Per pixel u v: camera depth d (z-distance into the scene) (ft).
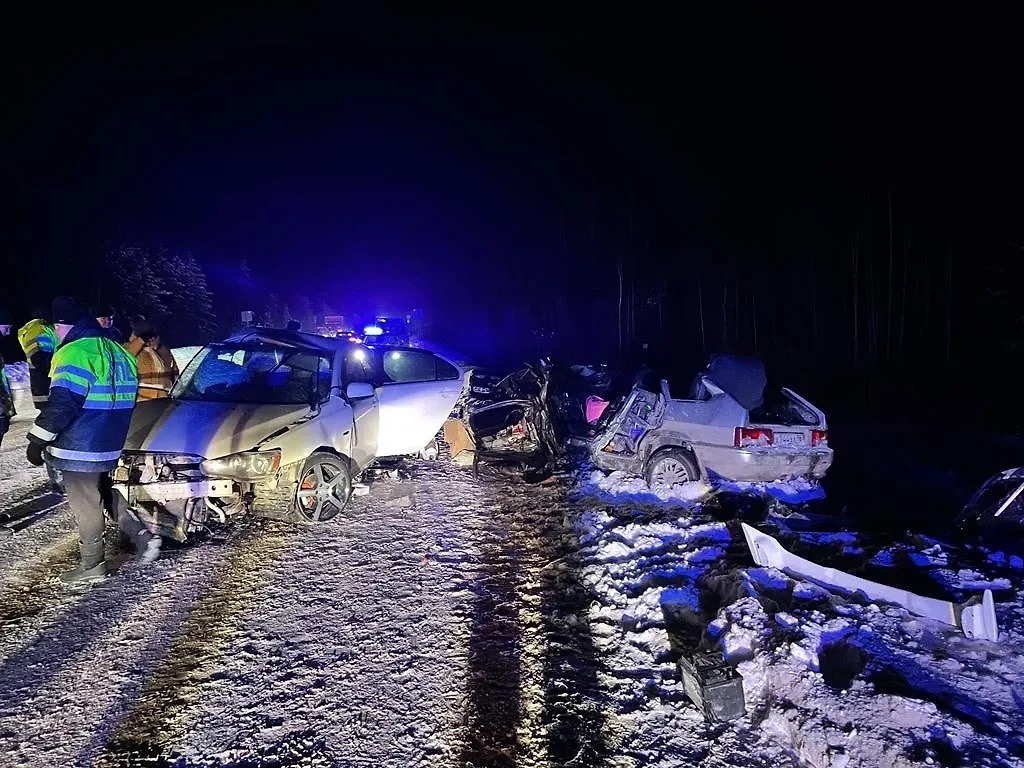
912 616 13.42
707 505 21.86
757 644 12.10
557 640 13.43
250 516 20.86
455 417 28.84
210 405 20.07
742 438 22.88
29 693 11.97
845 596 14.52
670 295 113.70
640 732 10.60
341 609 14.89
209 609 14.94
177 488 17.44
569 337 127.75
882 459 30.81
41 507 22.04
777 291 96.27
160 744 10.61
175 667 12.69
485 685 11.98
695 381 24.53
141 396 24.90
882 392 51.78
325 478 20.83
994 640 12.42
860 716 10.04
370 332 86.89
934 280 71.41
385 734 10.75
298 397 21.44
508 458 27.30
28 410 39.19
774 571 15.35
